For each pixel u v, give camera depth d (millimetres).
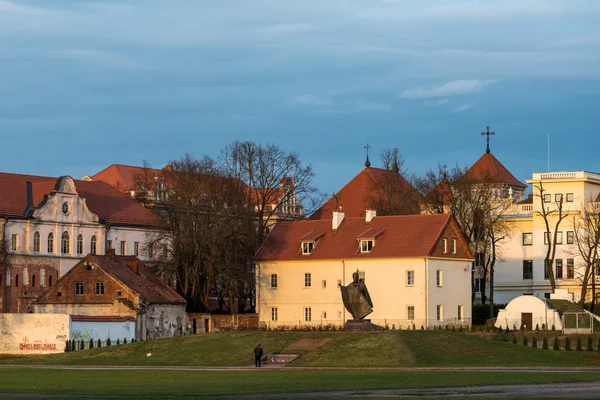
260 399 86500
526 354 133375
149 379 110000
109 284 180000
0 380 110125
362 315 147125
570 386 96938
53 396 90250
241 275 196625
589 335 155375
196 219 197500
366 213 198500
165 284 190500
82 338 165250
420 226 191125
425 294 184375
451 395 88625
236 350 138000
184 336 147750
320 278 195375
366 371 117875
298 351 134625
